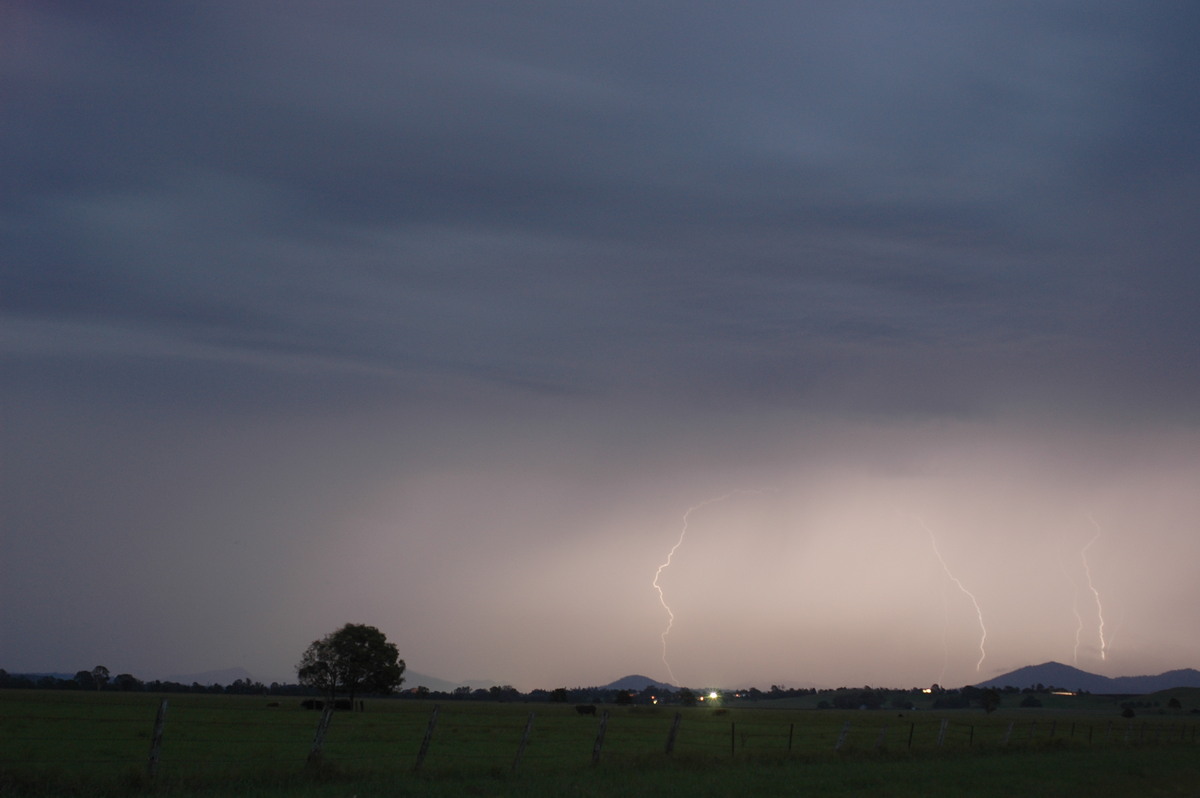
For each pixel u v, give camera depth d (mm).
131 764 27109
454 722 67625
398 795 19422
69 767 25672
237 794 18969
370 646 106438
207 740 39625
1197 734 81000
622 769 26734
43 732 41094
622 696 171500
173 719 57312
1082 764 34688
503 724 67312
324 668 104125
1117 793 25344
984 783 26641
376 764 28812
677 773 26344
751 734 64188
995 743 46156
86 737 38750
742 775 26375
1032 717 147000
